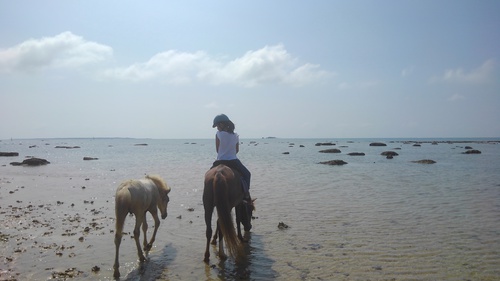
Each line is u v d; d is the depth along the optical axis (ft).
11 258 25.85
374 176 77.15
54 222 36.45
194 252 28.02
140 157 164.66
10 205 45.44
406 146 278.87
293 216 39.37
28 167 104.47
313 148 269.03
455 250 27.55
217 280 22.66
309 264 25.11
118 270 23.16
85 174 84.74
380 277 22.74
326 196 51.85
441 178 72.28
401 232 32.60
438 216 38.52
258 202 47.57
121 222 23.48
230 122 29.91
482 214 39.32
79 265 24.88
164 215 31.37
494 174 78.95
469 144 332.60
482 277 22.58
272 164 114.62
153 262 25.76
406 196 51.19
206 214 25.81
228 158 29.19
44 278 22.66
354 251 27.63
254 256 26.89
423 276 22.81
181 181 70.90
